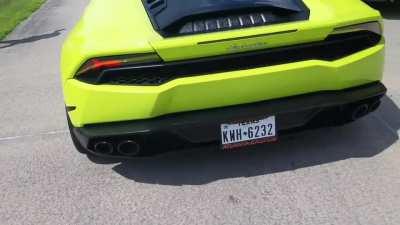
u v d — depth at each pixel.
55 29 10.91
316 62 3.23
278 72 3.18
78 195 3.60
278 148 3.94
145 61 3.11
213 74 3.15
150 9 3.41
